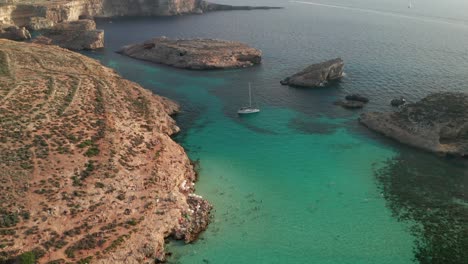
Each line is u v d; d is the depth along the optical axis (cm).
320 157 9125
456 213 7306
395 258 6297
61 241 5647
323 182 8212
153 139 8406
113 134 7969
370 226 6969
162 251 6109
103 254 5619
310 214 7250
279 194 7794
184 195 7325
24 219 5791
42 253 5419
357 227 6944
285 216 7181
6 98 8225
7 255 5297
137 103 9669
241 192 7812
